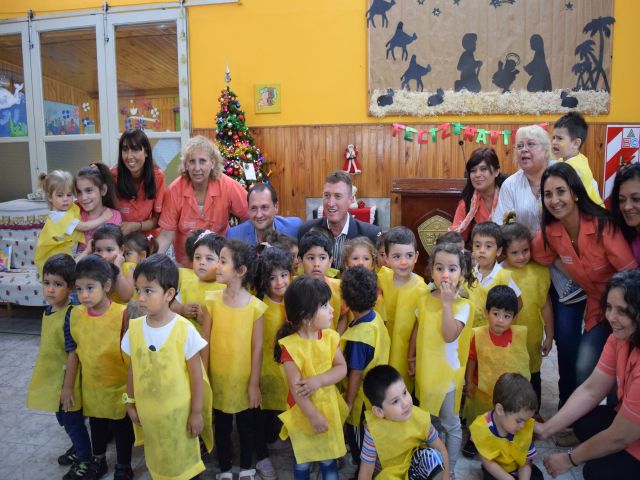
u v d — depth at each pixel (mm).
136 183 3076
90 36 5629
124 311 2191
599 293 2408
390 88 5188
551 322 2668
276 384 2297
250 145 5164
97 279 2098
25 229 4504
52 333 2242
